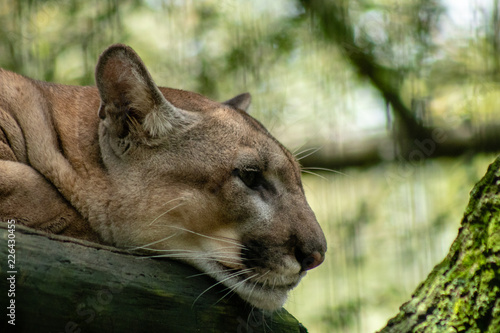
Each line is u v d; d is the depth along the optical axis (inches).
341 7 716.7
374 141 724.0
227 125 374.6
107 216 368.8
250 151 365.1
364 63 719.1
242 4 713.0
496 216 291.0
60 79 679.1
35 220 365.7
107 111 364.5
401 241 697.0
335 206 722.2
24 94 389.4
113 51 356.5
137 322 297.3
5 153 371.6
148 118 367.2
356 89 740.0
